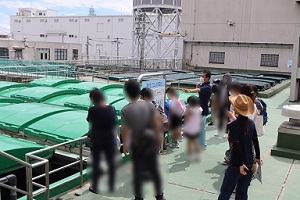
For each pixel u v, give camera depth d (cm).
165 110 754
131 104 437
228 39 3228
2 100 1047
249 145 416
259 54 3114
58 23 6644
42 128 777
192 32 3400
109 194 522
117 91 1327
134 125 434
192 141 703
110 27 6069
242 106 409
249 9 3102
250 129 417
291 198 536
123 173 577
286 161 714
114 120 503
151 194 516
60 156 692
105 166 518
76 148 699
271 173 643
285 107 768
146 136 438
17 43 4419
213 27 3291
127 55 5938
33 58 4562
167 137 780
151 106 445
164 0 3762
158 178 456
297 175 636
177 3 3834
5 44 4312
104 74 2658
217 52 3309
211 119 995
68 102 1070
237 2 3147
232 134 414
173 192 546
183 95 1253
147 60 3522
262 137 918
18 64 2941
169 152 738
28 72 2391
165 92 719
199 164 673
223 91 769
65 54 4891
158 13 3828
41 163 461
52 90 1209
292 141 743
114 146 509
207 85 739
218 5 3238
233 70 3238
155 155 448
